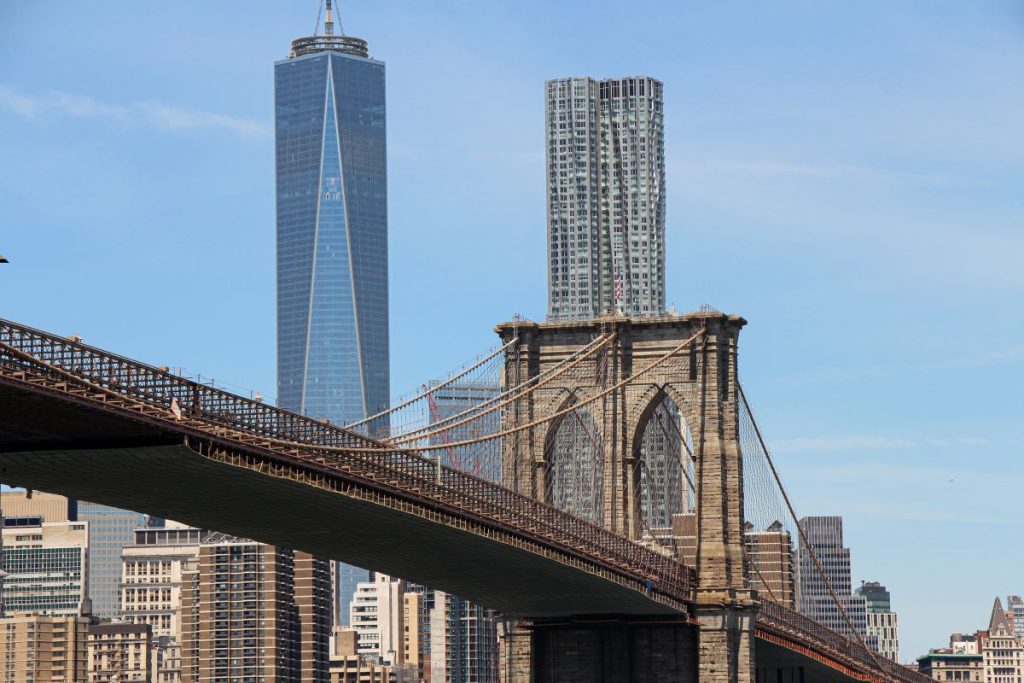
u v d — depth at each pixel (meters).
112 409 172.88
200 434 184.75
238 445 190.62
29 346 168.50
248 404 195.12
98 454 185.25
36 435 181.75
